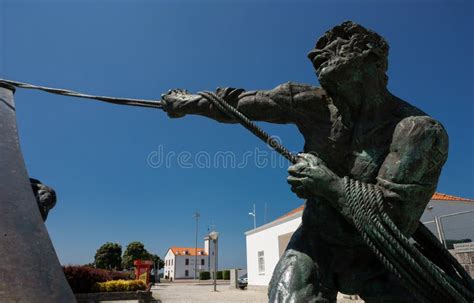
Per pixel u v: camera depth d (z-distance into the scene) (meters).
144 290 15.44
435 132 2.06
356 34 2.17
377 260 2.29
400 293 2.20
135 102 2.92
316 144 2.38
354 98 2.21
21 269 1.67
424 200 2.08
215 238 24.53
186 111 2.74
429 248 2.47
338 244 2.28
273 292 2.15
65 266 14.46
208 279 50.03
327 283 2.24
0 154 2.07
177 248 88.94
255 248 23.67
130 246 63.06
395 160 2.05
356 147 2.23
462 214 9.91
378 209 1.95
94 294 14.15
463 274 2.36
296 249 2.31
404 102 2.32
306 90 2.42
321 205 2.29
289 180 2.16
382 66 2.24
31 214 1.92
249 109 2.51
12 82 2.88
